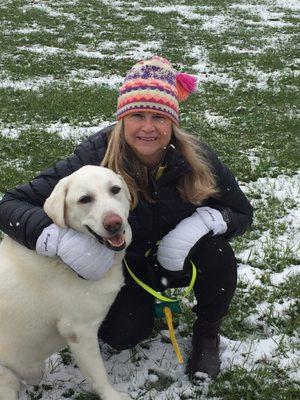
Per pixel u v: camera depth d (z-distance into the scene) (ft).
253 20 68.90
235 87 41.09
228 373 11.73
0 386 10.11
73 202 9.66
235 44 55.98
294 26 65.72
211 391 11.18
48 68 44.24
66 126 30.86
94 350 10.55
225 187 11.89
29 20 62.95
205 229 11.23
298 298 14.49
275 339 12.88
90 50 51.52
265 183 22.80
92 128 30.53
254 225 18.86
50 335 10.53
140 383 11.57
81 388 11.43
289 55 51.62
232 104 36.35
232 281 11.59
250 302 14.21
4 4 71.41
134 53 50.85
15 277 10.00
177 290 14.58
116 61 47.47
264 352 12.41
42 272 9.93
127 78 10.84
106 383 10.68
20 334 10.14
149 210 11.14
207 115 34.22
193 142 11.45
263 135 29.94
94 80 41.68
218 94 38.88
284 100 37.65
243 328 13.30
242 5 78.38
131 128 10.57
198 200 11.19
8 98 35.53
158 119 10.54
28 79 40.98
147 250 11.82
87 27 61.21
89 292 10.07
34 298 9.95
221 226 11.37
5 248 10.52
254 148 27.66
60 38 55.62
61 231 9.83
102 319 10.55
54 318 10.20
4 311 9.98
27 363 10.57
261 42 57.11
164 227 11.51
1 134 28.76
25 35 55.67
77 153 11.30
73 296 10.01
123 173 10.73
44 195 10.83
